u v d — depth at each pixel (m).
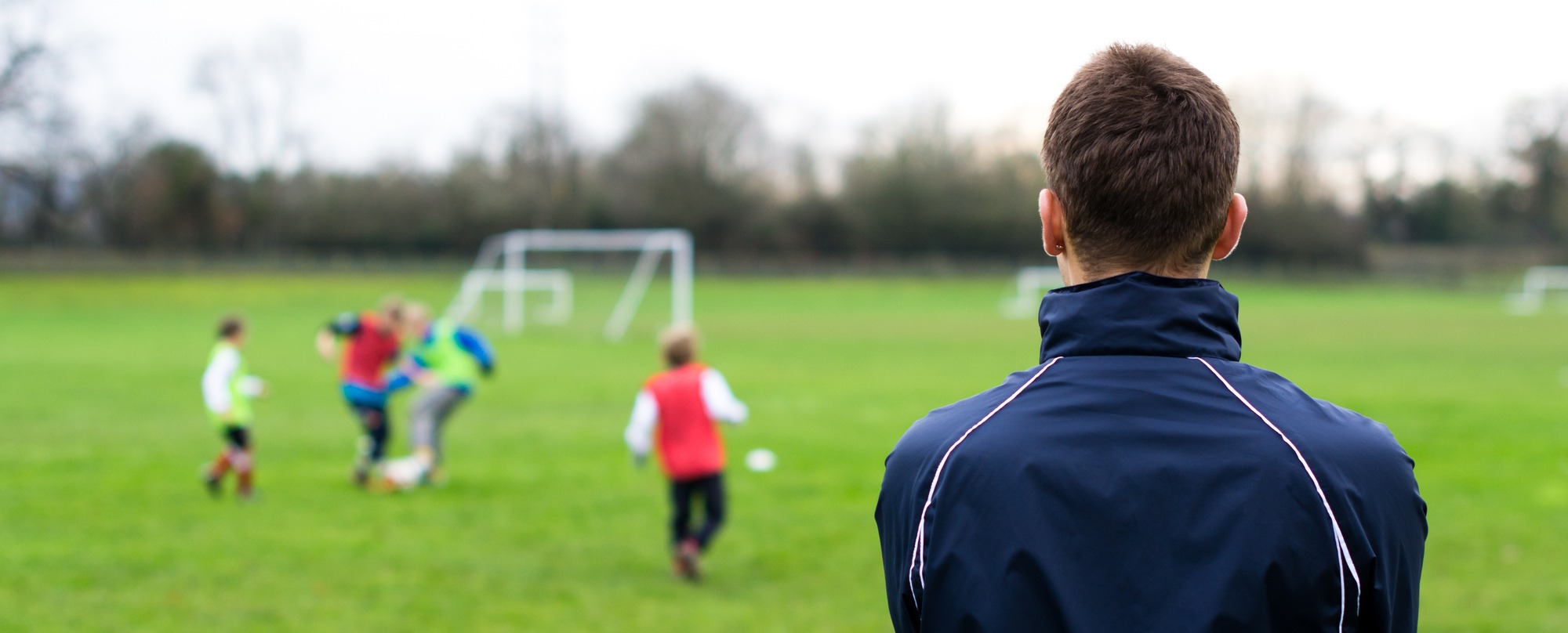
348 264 50.81
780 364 17.83
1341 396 13.32
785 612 5.39
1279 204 59.53
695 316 30.73
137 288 38.50
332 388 14.22
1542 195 59.09
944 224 59.00
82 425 10.88
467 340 8.36
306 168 55.97
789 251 58.56
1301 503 1.08
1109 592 1.08
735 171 58.91
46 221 48.88
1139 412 1.15
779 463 9.20
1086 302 1.23
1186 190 1.20
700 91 58.25
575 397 13.62
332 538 6.69
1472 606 5.34
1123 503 1.10
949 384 15.10
